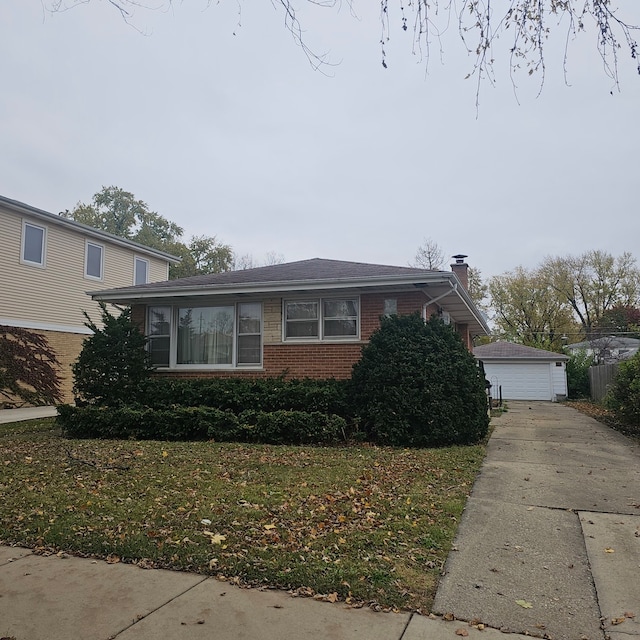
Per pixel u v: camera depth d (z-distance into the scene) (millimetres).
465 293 12977
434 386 10141
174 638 3270
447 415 10055
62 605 3699
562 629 3389
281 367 12250
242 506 5832
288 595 3836
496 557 4559
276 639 3262
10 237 18000
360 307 11844
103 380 12062
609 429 13445
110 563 4426
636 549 4734
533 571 4273
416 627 3404
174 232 47750
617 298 46781
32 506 5910
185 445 9969
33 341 18484
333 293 12016
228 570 4207
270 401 11125
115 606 3678
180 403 11742
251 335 12680
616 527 5328
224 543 4734
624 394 13586
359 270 12578
